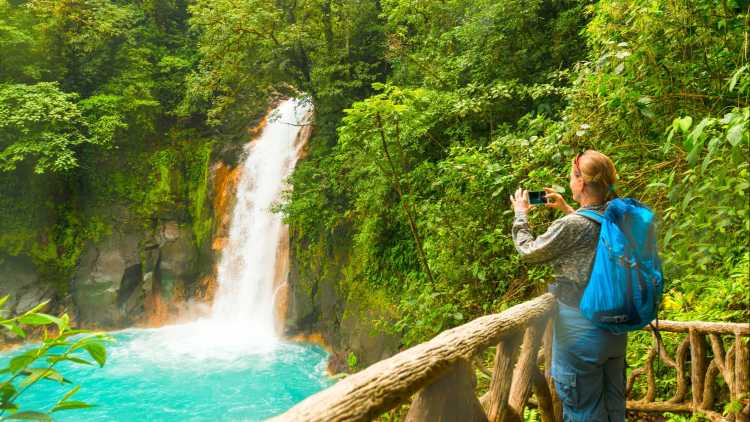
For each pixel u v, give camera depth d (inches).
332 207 470.6
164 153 673.6
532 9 311.9
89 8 657.6
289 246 546.0
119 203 642.8
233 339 539.5
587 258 75.4
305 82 507.8
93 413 381.4
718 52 141.9
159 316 625.0
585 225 75.7
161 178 662.5
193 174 677.9
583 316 77.7
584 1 300.7
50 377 40.6
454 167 238.5
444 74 366.9
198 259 652.7
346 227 476.1
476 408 65.6
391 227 405.4
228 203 644.1
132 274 626.5
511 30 328.5
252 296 589.3
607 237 72.4
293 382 430.6
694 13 143.1
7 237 591.5
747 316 126.5
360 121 259.8
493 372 87.1
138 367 466.9
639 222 73.0
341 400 42.7
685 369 137.5
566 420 84.7
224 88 543.8
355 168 389.4
